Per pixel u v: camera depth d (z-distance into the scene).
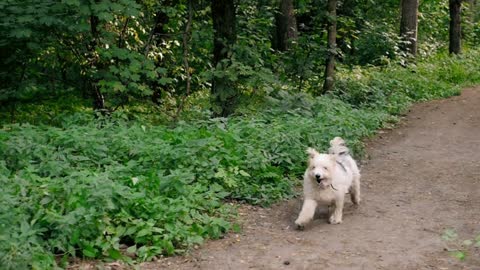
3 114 13.42
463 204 8.16
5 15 10.17
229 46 12.70
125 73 10.87
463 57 24.47
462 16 31.53
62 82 14.42
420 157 11.09
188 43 14.70
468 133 13.10
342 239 6.78
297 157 9.66
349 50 22.08
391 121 14.42
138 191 7.30
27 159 8.09
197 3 14.82
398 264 5.96
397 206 8.14
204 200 7.61
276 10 22.06
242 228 7.27
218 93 12.32
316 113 12.44
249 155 9.00
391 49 21.53
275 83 13.09
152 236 6.43
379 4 25.95
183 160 8.38
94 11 9.91
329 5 15.25
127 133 9.52
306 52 15.25
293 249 6.49
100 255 6.08
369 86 16.75
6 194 6.24
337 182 7.24
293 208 8.13
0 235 5.43
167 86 14.88
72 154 8.55
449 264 5.93
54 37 11.20
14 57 11.73
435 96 17.95
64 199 6.58
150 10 13.29
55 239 5.95
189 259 6.22
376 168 10.41
